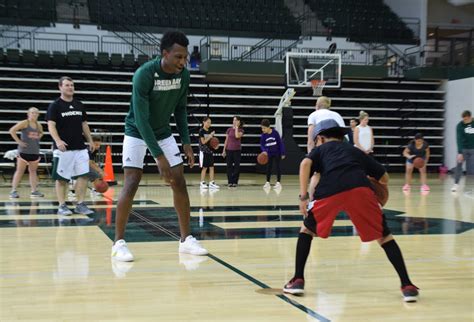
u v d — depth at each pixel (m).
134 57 18.36
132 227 6.16
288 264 4.23
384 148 19.48
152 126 4.27
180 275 3.83
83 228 6.04
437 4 23.08
